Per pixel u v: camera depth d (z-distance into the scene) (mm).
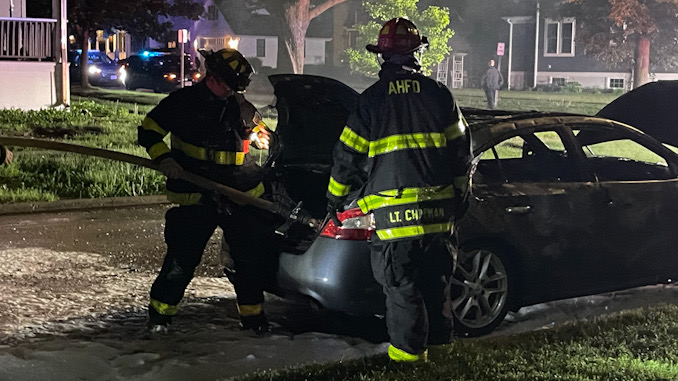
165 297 5727
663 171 7660
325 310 5508
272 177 5848
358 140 4672
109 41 60281
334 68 51938
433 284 4910
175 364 5117
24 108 20719
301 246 5457
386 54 4711
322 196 5742
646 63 36750
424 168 4641
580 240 6234
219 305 6582
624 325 5734
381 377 4578
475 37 47250
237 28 51719
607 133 7008
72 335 5707
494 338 5434
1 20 20391
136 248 8742
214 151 5465
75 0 33938
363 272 5250
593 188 6344
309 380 4641
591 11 37438
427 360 4898
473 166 5133
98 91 33562
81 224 10086
